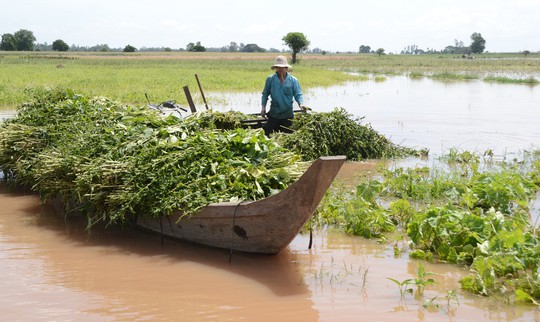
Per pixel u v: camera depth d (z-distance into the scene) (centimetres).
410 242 619
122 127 761
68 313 464
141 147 700
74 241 656
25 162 816
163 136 718
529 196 791
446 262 580
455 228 602
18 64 5253
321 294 504
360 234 671
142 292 511
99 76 3484
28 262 584
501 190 757
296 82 1051
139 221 679
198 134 696
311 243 622
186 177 635
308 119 1089
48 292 507
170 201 610
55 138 845
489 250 556
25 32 14412
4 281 530
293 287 521
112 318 456
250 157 682
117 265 578
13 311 466
